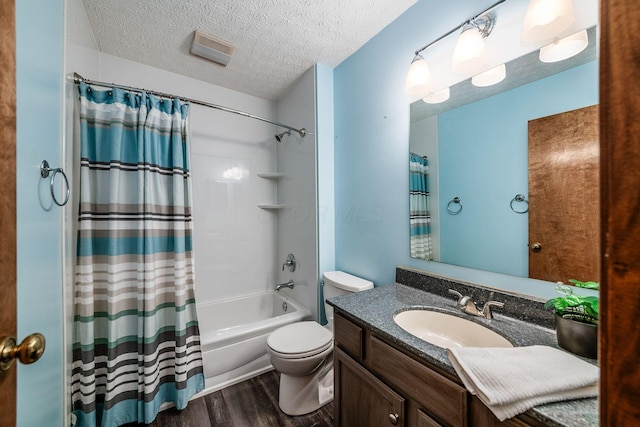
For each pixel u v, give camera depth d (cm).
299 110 217
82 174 132
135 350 146
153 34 160
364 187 176
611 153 30
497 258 108
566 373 59
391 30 153
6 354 44
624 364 29
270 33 160
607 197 30
